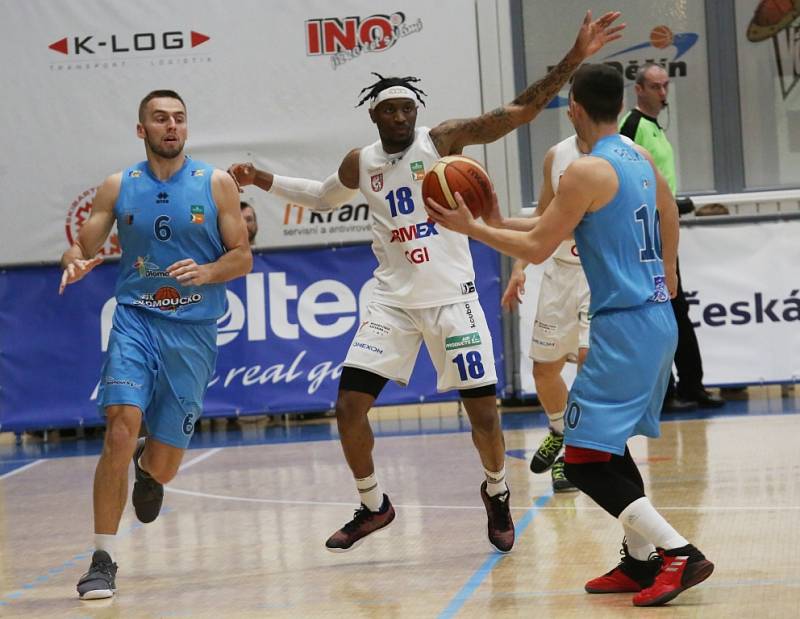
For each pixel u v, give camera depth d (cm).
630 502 1135
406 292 1427
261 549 1507
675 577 1109
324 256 2906
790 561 1263
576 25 3003
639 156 1193
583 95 1191
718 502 1611
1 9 2894
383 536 1548
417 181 1422
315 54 2902
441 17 2898
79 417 2905
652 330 1148
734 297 2888
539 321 1859
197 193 1394
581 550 1388
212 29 2905
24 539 1664
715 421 2522
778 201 2980
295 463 2286
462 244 1441
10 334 2906
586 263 1171
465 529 1562
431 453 2316
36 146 2906
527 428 2578
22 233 2911
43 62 2902
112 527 1323
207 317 1396
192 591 1298
